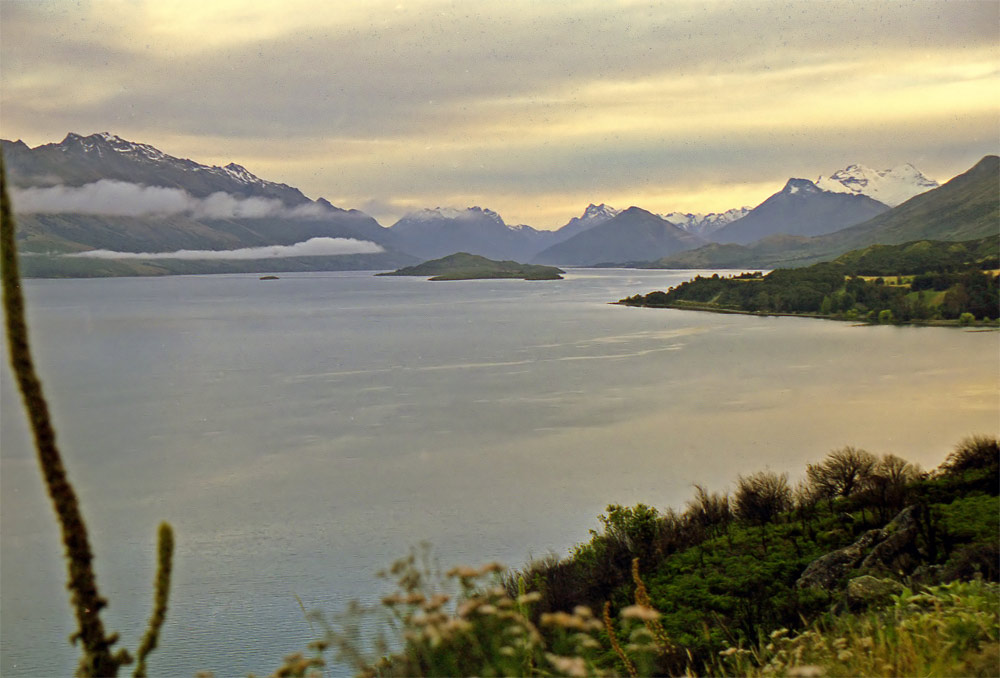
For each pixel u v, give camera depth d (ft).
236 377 341.41
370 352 423.23
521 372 336.49
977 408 240.94
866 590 40.78
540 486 169.07
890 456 98.94
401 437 218.59
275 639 95.91
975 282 571.28
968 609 22.58
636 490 164.14
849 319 586.45
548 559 64.54
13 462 194.29
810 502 89.45
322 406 268.41
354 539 137.69
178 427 238.68
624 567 66.08
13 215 7.99
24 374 8.16
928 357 362.33
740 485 92.43
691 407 253.65
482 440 212.84
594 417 240.32
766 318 612.70
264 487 172.76
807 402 258.57
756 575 61.05
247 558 128.36
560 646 15.71
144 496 167.32
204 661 90.27
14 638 101.76
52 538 141.28
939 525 58.29
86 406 277.23
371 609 15.81
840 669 19.83
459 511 152.97
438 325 580.71
